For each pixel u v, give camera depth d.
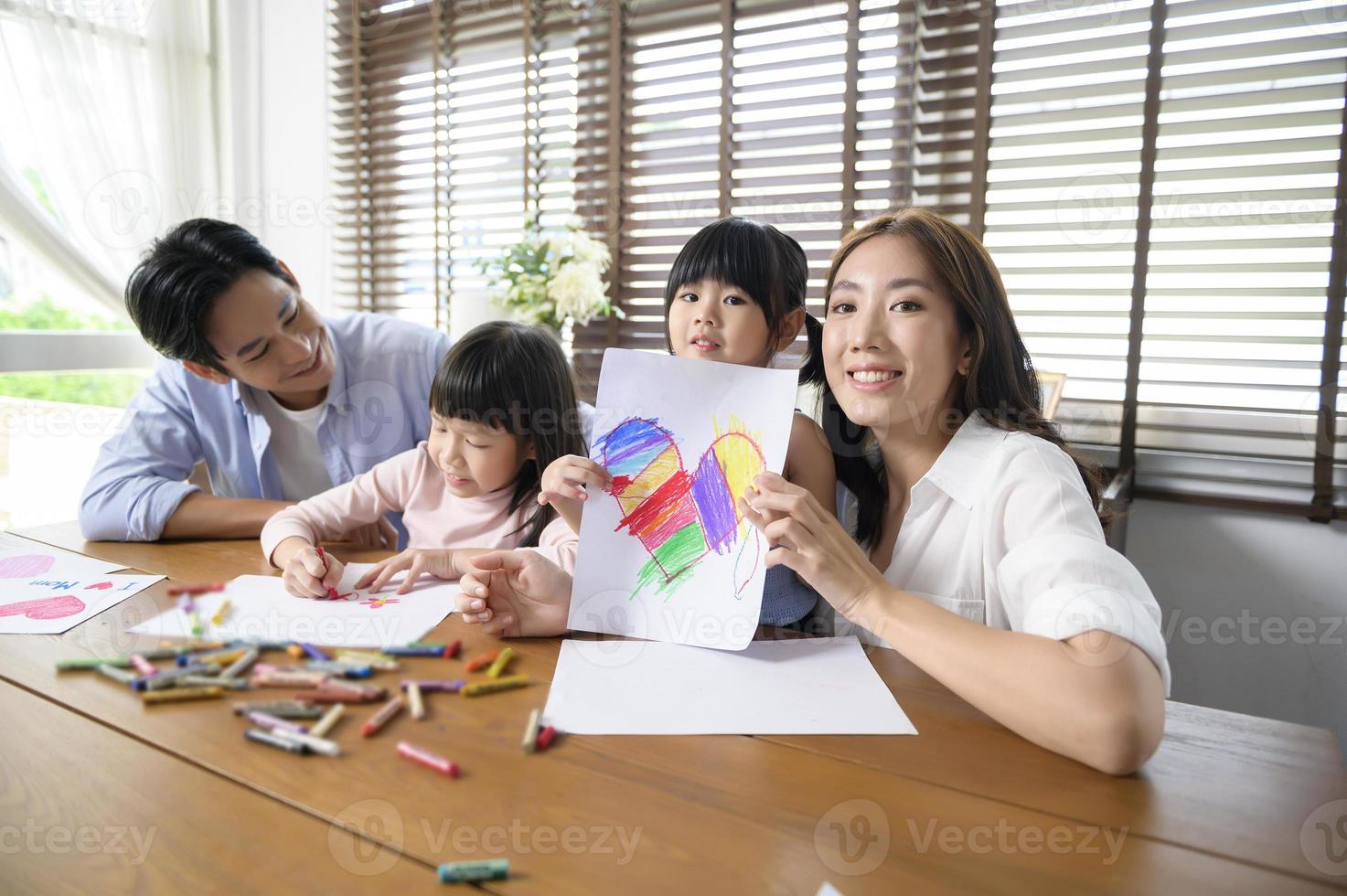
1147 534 1.63
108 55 2.09
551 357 1.01
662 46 1.99
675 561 0.68
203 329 1.01
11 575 0.87
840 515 0.88
